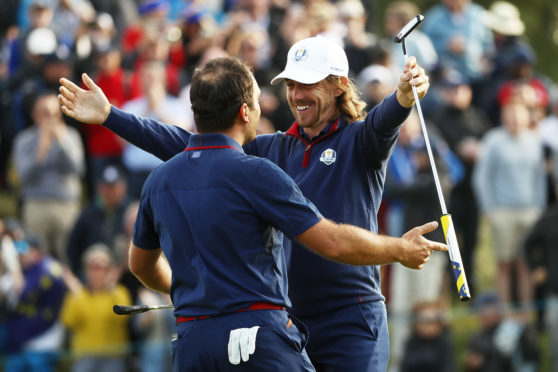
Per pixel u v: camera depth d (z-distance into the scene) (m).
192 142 13.18
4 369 26.33
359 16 35.09
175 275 12.99
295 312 14.60
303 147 14.84
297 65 14.49
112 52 34.38
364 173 14.50
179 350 12.87
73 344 27.58
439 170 30.41
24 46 37.66
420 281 29.84
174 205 12.94
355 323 14.40
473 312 27.16
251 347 12.33
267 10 39.12
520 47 39.47
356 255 12.57
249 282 12.61
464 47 39.97
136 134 14.55
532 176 32.66
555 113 34.19
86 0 41.09
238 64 13.25
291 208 12.57
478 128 34.56
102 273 27.55
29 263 28.78
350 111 14.73
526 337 27.11
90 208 31.03
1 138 38.19
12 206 38.56
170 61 35.59
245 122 13.20
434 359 26.55
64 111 14.45
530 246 30.75
